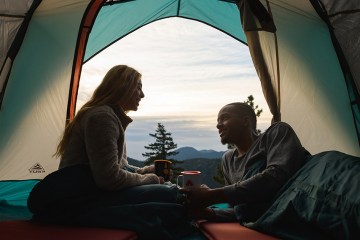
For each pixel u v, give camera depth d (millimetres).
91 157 1688
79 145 1787
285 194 1605
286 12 2922
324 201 1362
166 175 2186
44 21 3064
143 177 1909
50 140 3182
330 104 2877
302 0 2738
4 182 3000
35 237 1468
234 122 2107
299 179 1630
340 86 2832
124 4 3742
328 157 1607
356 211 1202
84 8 3139
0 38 2889
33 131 3129
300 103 2988
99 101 1882
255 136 2154
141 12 4027
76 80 3314
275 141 1891
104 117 1719
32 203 1760
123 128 1917
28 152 3109
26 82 3074
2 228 1634
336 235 1247
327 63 2863
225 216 1967
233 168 2211
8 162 3043
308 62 2934
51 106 3195
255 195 1728
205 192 1757
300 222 1449
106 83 1912
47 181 1726
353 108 2773
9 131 3027
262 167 1897
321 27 2863
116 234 1518
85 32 3266
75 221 1697
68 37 3184
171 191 1800
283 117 2998
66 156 1806
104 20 3873
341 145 2846
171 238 1610
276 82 2893
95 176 1692
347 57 2748
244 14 2576
